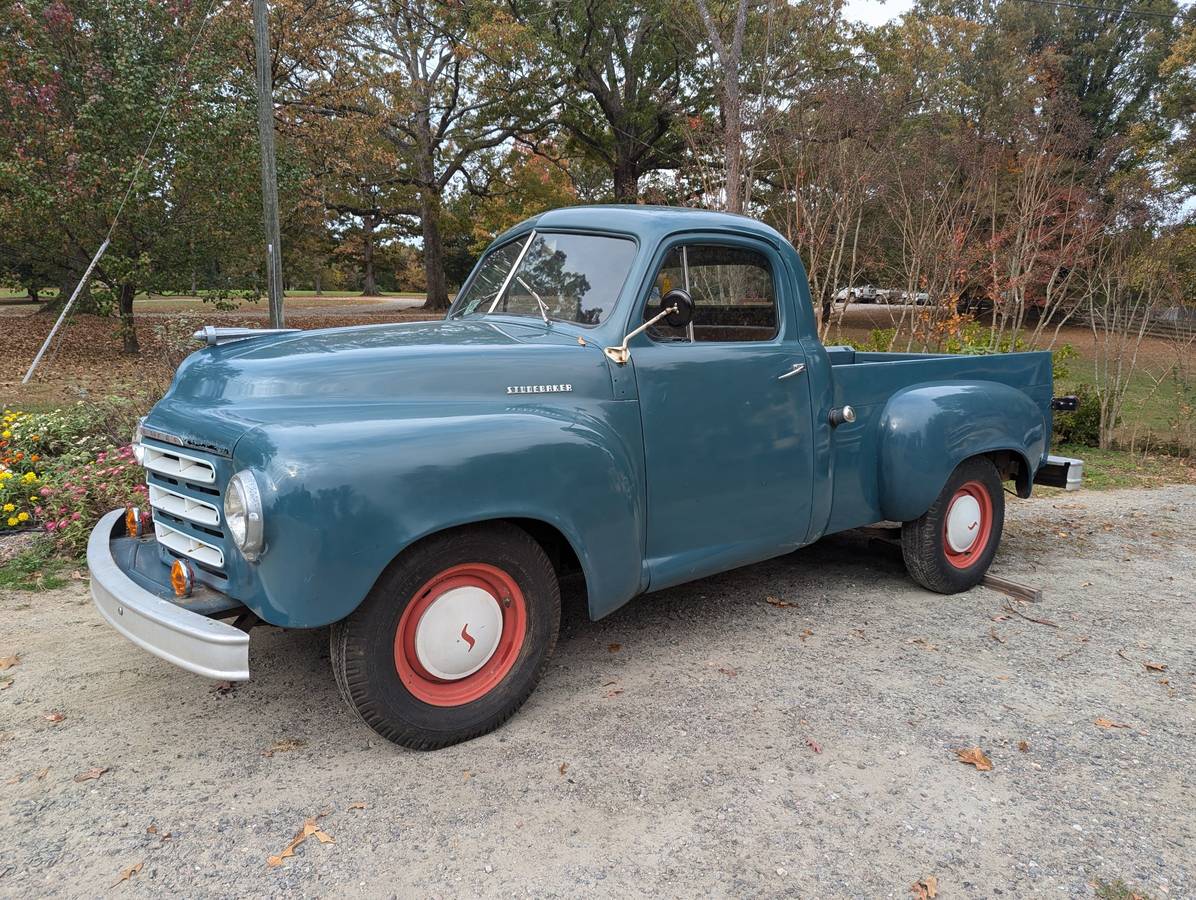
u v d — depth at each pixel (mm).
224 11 15016
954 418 4211
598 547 3018
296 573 2414
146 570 2906
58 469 5590
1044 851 2359
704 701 3215
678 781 2670
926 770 2762
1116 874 2268
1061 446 10195
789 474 3785
